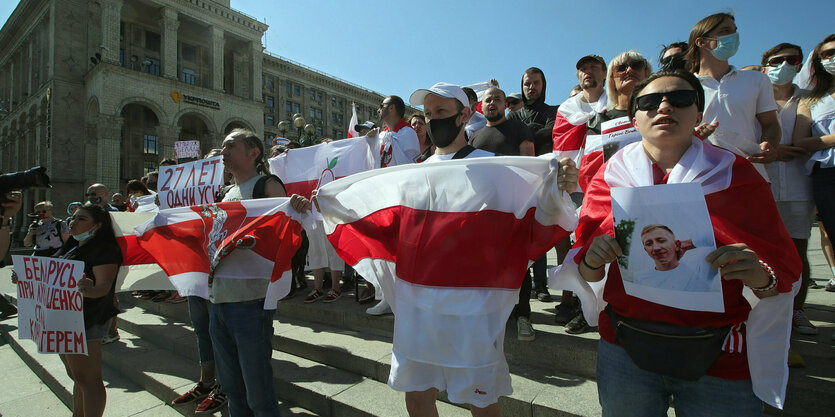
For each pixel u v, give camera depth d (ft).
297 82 152.25
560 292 13.88
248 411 7.80
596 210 4.67
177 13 97.55
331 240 7.07
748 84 7.18
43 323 8.30
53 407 11.57
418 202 5.57
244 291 7.22
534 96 13.44
